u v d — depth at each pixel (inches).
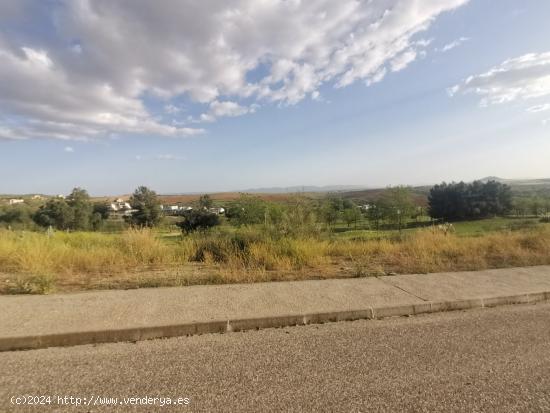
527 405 107.9
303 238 390.3
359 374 125.0
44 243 317.7
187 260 315.6
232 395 110.0
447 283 243.8
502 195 2967.5
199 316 170.1
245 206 726.5
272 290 219.8
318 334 162.7
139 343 149.3
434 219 3068.4
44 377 118.8
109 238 406.6
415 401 108.9
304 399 108.6
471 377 124.4
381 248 376.5
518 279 257.4
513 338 160.4
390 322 181.0
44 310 174.6
